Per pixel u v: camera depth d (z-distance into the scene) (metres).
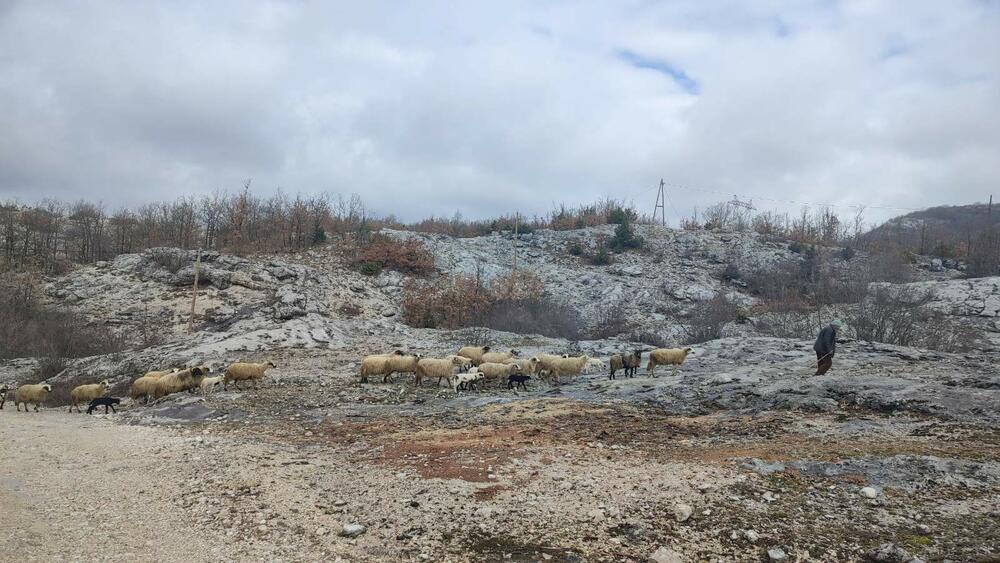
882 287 35.59
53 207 59.06
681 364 20.64
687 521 7.17
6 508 7.76
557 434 11.66
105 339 34.56
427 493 8.20
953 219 107.19
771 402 13.73
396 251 50.56
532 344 34.00
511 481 8.64
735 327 39.81
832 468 8.73
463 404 16.16
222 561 6.37
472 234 68.88
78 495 8.57
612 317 44.09
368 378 21.41
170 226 58.88
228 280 42.34
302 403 16.86
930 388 13.12
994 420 11.07
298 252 51.47
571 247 60.50
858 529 6.88
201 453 11.09
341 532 7.09
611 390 17.12
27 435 13.33
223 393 18.58
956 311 38.78
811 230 72.12
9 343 33.16
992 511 7.13
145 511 7.92
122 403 20.36
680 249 61.47
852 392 13.35
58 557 6.29
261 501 8.15
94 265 47.31
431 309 43.00
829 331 16.08
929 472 8.36
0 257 48.09
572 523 7.21
